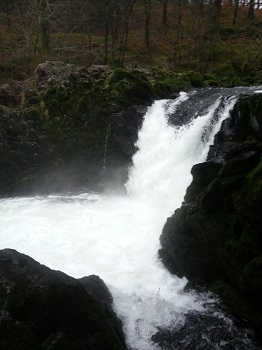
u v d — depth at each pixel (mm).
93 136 12852
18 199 11867
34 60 21734
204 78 17062
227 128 9188
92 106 13055
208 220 7438
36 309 5398
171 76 15867
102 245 8852
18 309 5270
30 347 5070
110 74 14562
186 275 7547
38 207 11031
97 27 27172
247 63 18891
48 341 5262
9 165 12289
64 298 5594
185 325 6555
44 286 5547
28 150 12648
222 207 7422
